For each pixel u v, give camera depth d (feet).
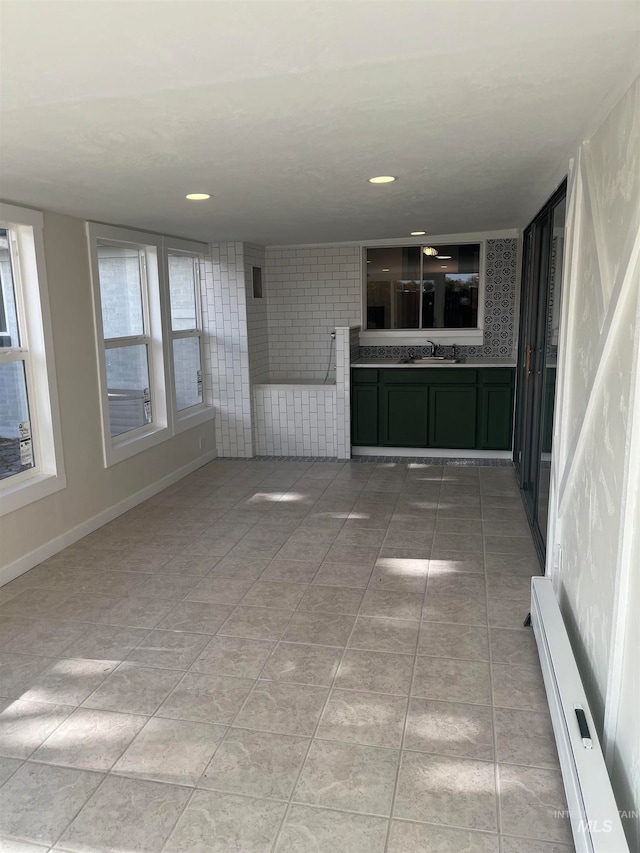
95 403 14.94
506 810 6.55
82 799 6.82
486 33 5.22
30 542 12.87
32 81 6.02
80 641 10.02
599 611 6.74
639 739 5.01
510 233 21.25
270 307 23.47
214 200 12.66
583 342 8.26
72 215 13.91
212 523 15.31
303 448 21.94
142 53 5.43
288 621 10.50
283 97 6.66
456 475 19.16
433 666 9.12
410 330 22.89
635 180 5.72
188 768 7.24
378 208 14.39
